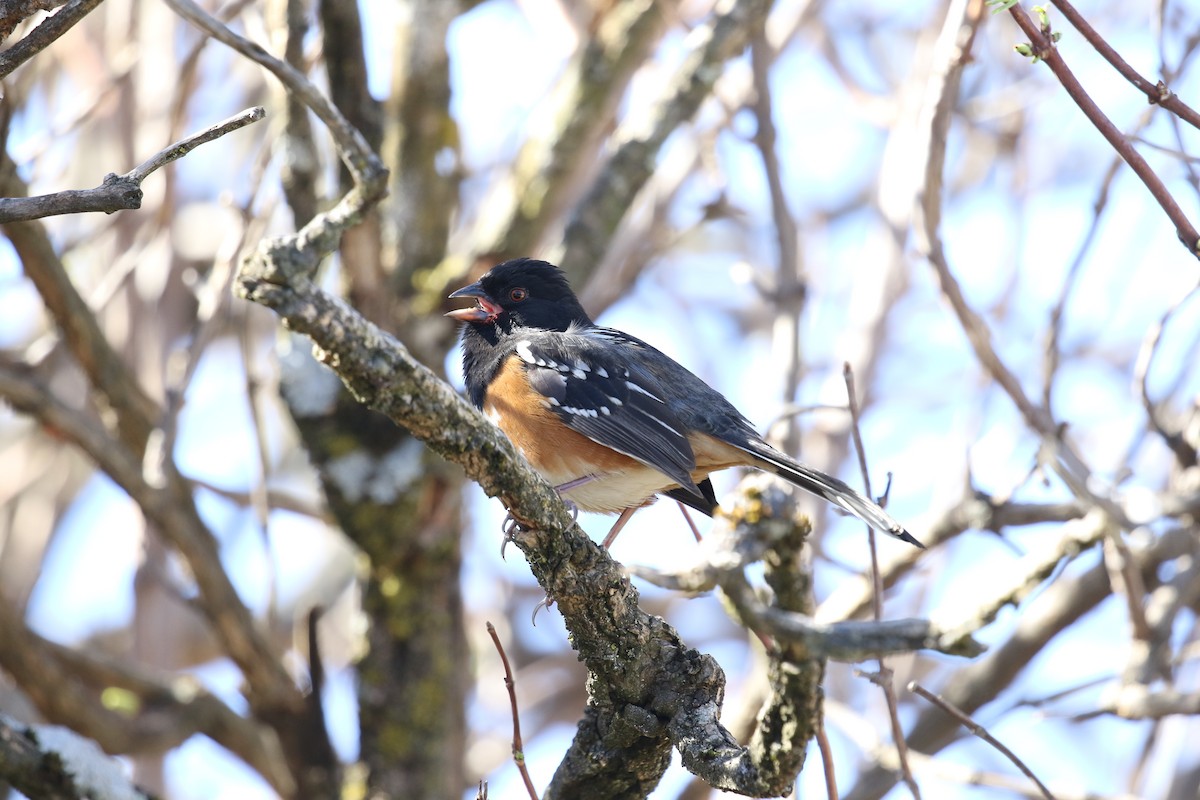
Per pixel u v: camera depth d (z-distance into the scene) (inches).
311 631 420.5
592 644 241.3
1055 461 275.3
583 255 434.6
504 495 224.5
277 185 399.9
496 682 570.3
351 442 409.4
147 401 418.6
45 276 383.9
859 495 316.2
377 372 203.6
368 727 418.6
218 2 510.3
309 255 194.5
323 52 385.4
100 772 300.5
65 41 506.3
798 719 213.0
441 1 439.5
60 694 398.0
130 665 435.2
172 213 493.0
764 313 631.8
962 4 321.7
